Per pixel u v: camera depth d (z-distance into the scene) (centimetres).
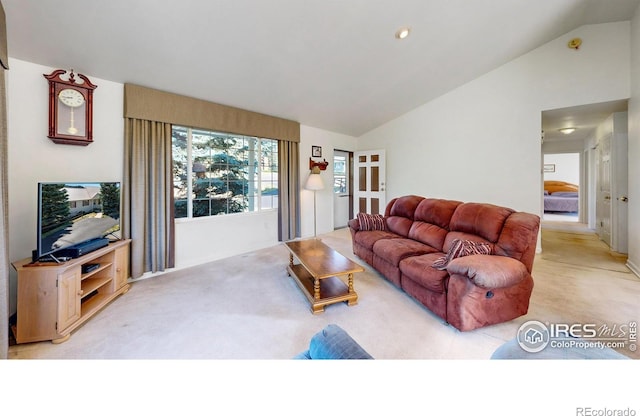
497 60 368
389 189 536
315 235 492
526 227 193
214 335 178
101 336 177
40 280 168
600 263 321
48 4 178
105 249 217
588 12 300
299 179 471
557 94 347
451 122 439
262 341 171
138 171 274
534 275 281
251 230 406
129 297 238
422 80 387
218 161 367
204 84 297
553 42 346
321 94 374
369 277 288
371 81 361
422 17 259
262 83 319
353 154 591
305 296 239
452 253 193
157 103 286
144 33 214
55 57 220
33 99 218
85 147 247
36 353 159
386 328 186
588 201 557
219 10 206
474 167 418
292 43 258
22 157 214
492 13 271
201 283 271
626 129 362
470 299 170
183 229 325
